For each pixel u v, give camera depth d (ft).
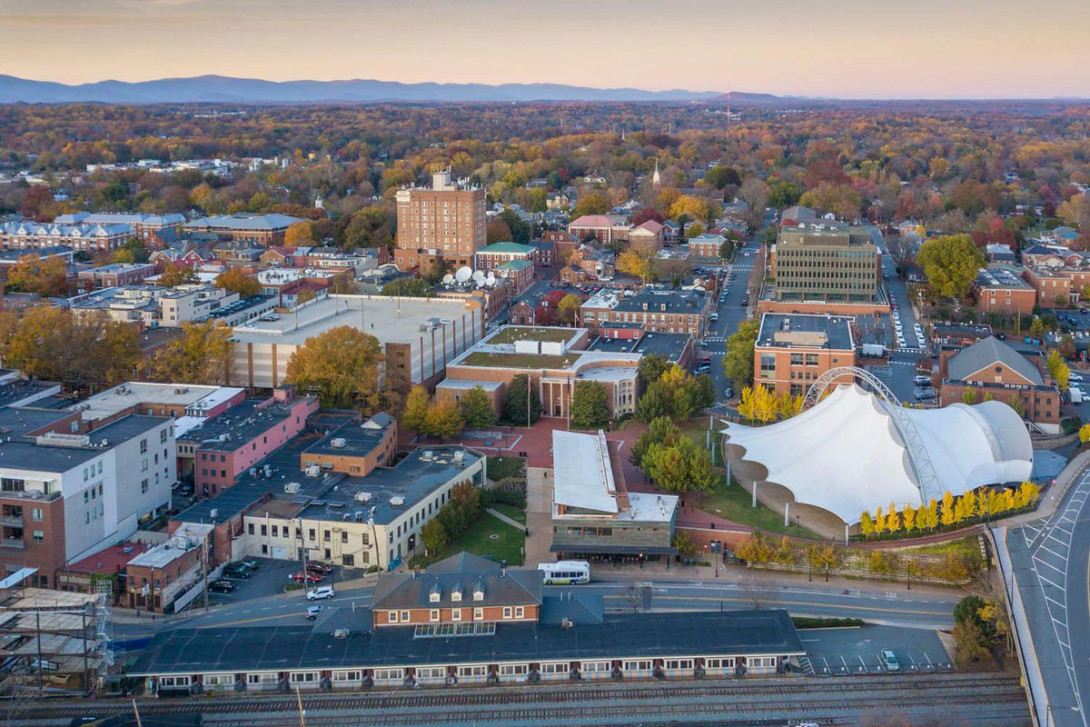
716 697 564.30
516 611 604.90
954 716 544.62
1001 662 595.47
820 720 543.80
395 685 577.43
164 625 637.71
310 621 638.12
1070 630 584.81
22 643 584.40
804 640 622.13
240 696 568.82
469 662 571.28
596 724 542.57
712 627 602.44
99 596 606.96
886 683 575.79
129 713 549.54
